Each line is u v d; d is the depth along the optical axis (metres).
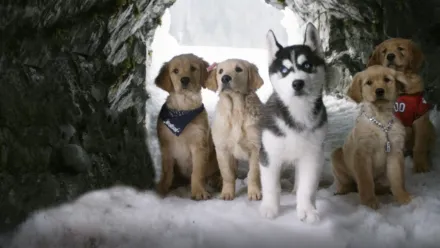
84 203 2.38
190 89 2.57
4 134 2.21
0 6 2.19
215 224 2.30
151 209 2.41
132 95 2.93
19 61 2.31
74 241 2.18
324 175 2.91
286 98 2.28
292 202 2.48
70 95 2.50
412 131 2.78
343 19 4.72
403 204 2.45
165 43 8.37
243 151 2.54
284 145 2.31
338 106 4.84
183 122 2.57
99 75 2.70
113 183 2.59
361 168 2.46
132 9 2.79
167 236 2.23
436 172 2.74
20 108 2.28
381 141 2.45
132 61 2.93
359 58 4.72
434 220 2.30
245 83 2.50
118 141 2.74
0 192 2.17
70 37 2.51
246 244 2.21
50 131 2.38
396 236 2.23
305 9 5.44
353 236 2.23
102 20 2.63
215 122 2.54
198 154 2.60
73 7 2.48
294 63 2.28
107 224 2.27
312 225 2.28
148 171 2.94
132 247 2.18
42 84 2.38
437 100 3.28
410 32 3.51
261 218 2.34
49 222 2.22
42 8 2.33
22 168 2.26
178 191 2.71
